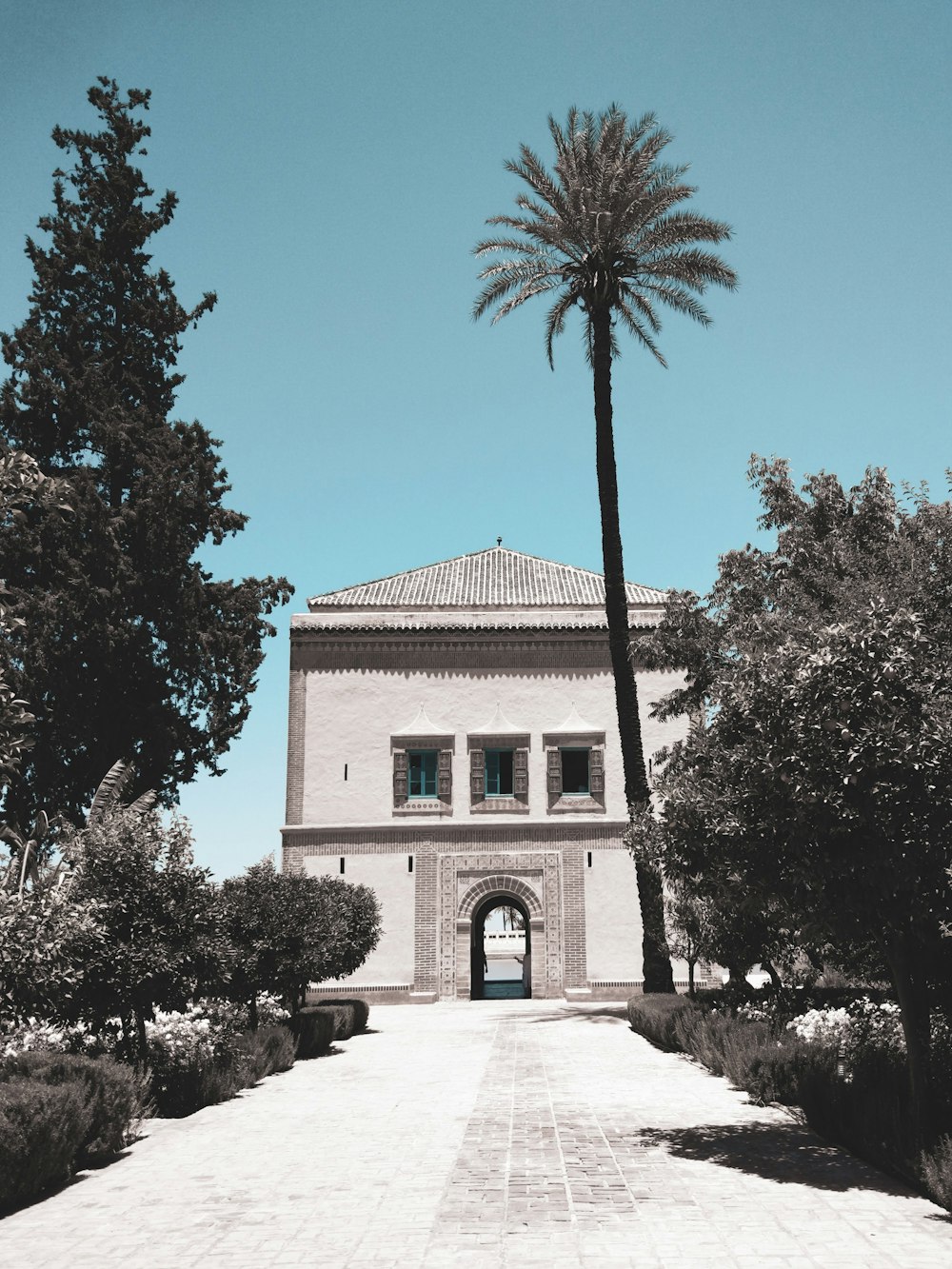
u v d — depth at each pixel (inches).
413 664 1440.7
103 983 562.3
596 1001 1328.7
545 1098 581.9
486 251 1144.2
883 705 376.5
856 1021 581.6
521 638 1441.9
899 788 365.4
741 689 418.0
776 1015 677.9
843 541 683.4
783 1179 384.8
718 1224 325.4
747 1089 582.2
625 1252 298.4
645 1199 358.3
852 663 378.3
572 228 1093.1
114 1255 311.9
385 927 1360.7
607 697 1428.4
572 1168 406.3
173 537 1205.1
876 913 393.7
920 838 365.1
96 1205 375.9
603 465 1115.3
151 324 1338.6
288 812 1397.6
